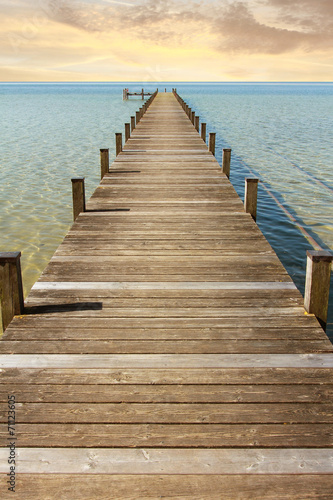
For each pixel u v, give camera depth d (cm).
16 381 281
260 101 5784
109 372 291
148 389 275
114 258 475
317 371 293
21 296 362
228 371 293
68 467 220
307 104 5200
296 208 1007
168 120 1900
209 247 506
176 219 607
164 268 450
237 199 707
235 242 522
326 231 856
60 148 1797
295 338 330
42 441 235
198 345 322
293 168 1448
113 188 774
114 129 2441
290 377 287
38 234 812
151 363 301
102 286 411
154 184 802
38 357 305
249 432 242
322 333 337
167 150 1152
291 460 225
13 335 331
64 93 8706
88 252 491
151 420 250
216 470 219
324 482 213
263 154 1709
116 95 7531
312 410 259
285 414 255
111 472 218
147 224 586
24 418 250
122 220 602
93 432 242
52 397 267
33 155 1633
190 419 251
